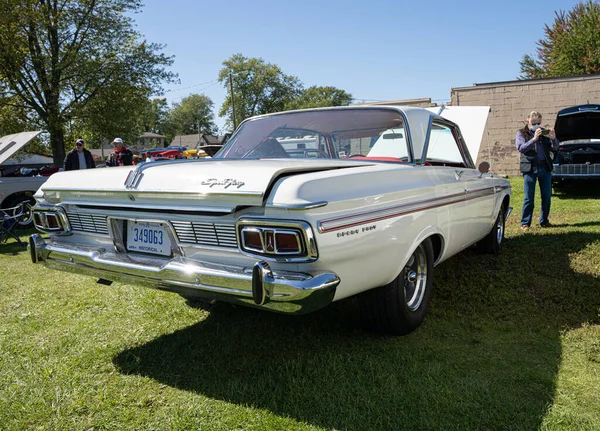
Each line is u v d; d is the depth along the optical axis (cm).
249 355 279
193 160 282
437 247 335
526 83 1441
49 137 2066
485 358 267
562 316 328
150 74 2145
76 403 232
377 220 242
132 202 252
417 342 289
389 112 319
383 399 226
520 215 710
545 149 586
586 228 582
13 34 1775
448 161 389
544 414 211
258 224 208
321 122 338
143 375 259
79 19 1980
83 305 377
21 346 301
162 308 362
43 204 309
